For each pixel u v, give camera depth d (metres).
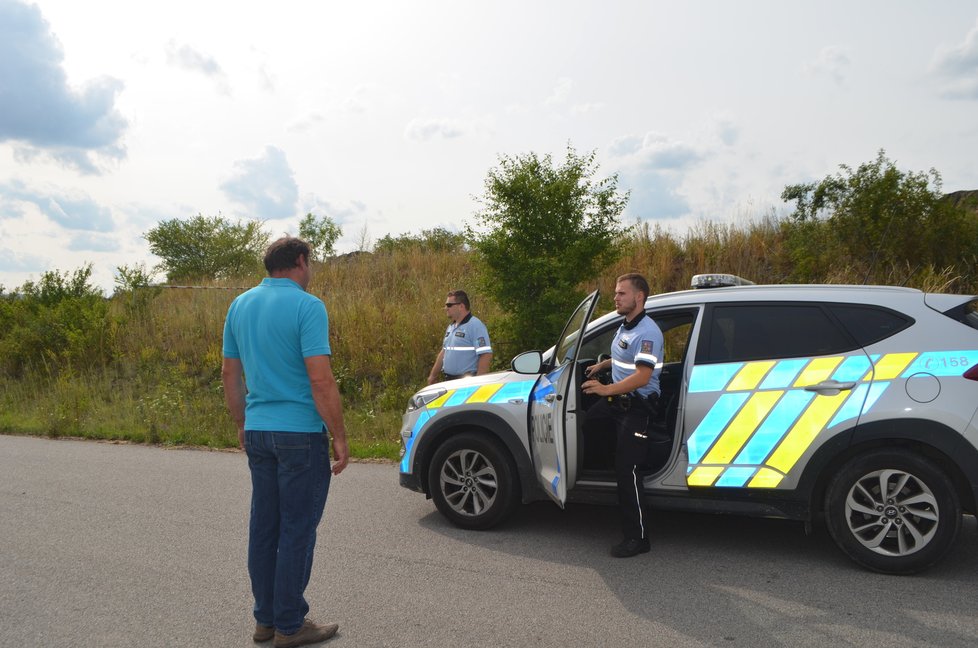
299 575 3.41
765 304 4.71
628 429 4.55
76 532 5.39
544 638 3.50
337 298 13.91
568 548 4.88
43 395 12.55
